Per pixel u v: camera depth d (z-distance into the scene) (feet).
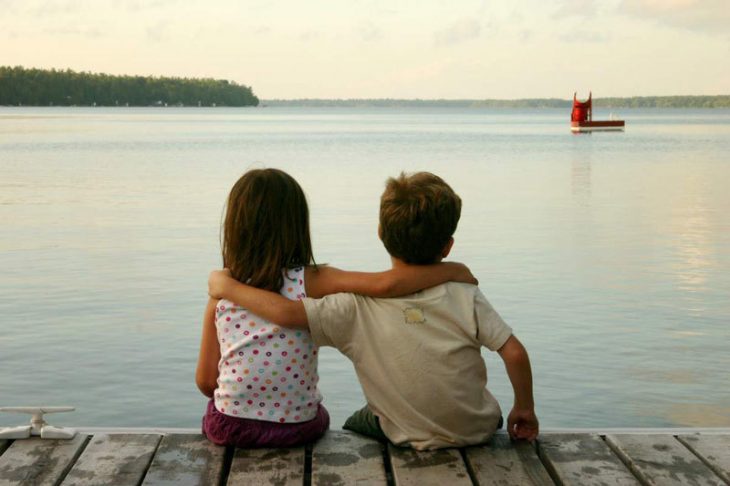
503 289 31.42
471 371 9.44
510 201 63.21
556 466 9.21
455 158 118.52
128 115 460.14
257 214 9.30
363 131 254.68
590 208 58.59
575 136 219.20
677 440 9.95
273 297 9.23
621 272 34.88
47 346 23.45
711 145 164.86
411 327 9.31
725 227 48.88
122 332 24.93
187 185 74.43
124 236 43.75
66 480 8.75
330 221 49.44
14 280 32.24
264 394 9.43
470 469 9.24
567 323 26.45
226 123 333.83
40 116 397.80
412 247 9.27
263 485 8.66
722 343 24.25
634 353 23.27
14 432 9.76
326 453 9.51
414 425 9.53
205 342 9.73
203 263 36.11
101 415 18.60
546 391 20.34
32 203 59.06
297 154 124.98
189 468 9.05
